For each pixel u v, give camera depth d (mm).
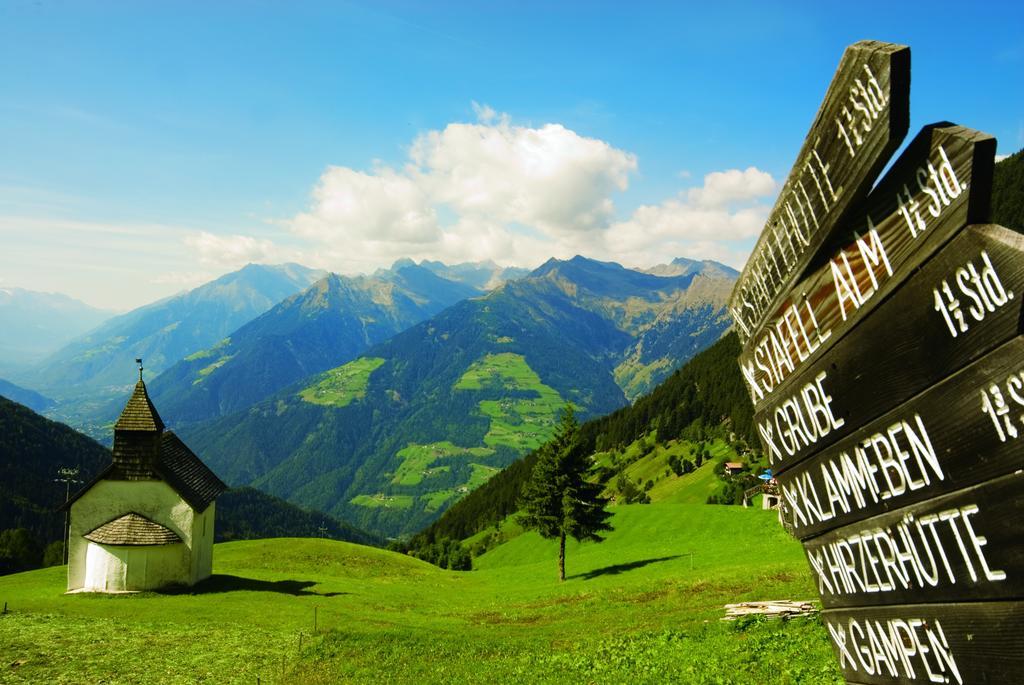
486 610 48312
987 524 3150
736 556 55438
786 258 4645
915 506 3646
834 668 19203
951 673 3529
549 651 30391
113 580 51125
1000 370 2980
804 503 4879
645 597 43344
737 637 25750
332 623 42219
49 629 39250
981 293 3033
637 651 26625
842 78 3725
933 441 3441
